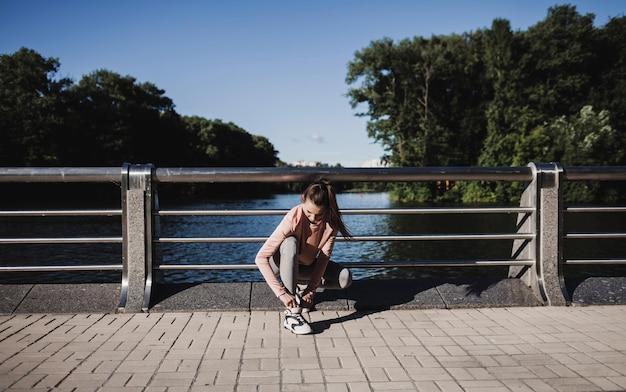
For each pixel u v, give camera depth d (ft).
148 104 238.48
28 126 169.07
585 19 165.68
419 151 158.61
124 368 8.75
